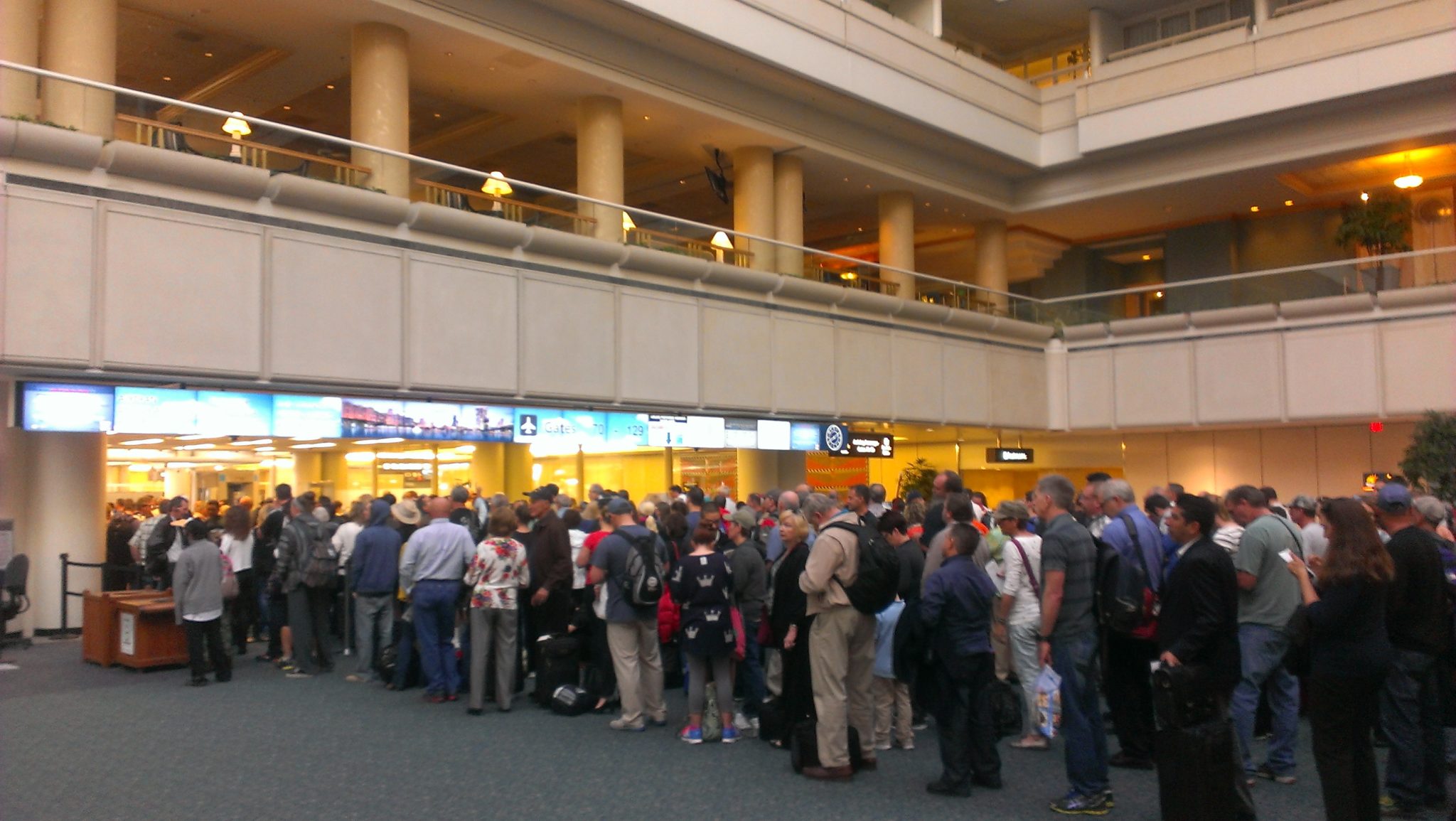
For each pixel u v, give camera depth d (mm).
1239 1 27109
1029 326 27141
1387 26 22219
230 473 24094
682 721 9203
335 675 11539
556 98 21062
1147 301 26234
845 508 8078
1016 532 8445
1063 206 28578
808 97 23016
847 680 7562
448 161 26297
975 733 7102
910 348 24156
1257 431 25875
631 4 18547
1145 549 7594
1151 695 7625
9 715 9367
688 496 11008
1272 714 7340
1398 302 22172
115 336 12531
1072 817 6426
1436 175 26000
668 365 19016
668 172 26484
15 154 11891
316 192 14305
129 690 10570
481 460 20594
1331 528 5883
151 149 12781
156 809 6578
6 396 13297
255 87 21766
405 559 10172
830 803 6719
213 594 10930
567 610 10453
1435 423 16391
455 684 10148
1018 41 30922
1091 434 27812
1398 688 6508
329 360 14508
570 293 17578
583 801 6750
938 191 27156
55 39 14320
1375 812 5758
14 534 13945
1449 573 7273
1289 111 23672
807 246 34438
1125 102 26016
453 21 17703
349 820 6375
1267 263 29484
